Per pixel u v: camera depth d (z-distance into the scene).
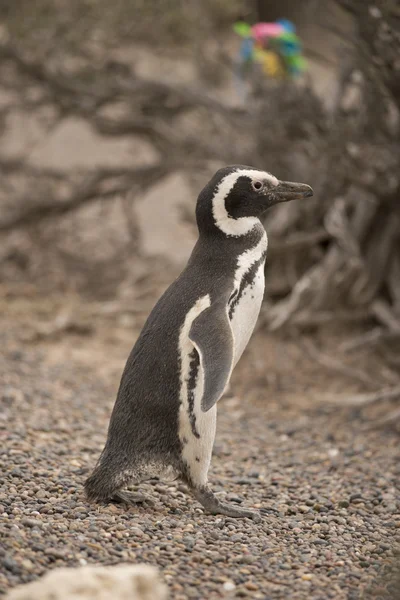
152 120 46.50
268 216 41.53
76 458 23.83
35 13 46.50
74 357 36.28
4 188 49.06
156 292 43.50
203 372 17.66
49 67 48.09
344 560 17.83
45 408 28.91
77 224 49.78
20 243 49.59
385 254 38.25
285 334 37.62
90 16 47.38
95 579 13.19
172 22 48.41
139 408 18.92
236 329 19.36
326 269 37.97
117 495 19.92
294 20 51.16
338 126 33.59
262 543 18.38
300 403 32.47
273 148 38.47
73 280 46.06
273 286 39.81
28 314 41.00
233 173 19.89
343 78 37.09
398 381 33.69
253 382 34.31
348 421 30.64
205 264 19.56
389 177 34.88
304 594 15.91
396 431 29.50
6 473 21.17
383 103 32.09
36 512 18.53
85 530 17.67
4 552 15.75
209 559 16.97
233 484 23.64
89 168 50.19
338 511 21.66
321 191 38.47
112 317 41.25
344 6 28.45
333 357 35.97
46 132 50.47
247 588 15.92
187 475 19.33
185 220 43.88
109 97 46.97
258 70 39.53
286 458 26.77
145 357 18.97
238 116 42.62
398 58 28.83
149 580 13.47
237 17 51.47
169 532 18.28
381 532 20.05
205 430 18.73
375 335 35.38
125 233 50.88
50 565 15.72
